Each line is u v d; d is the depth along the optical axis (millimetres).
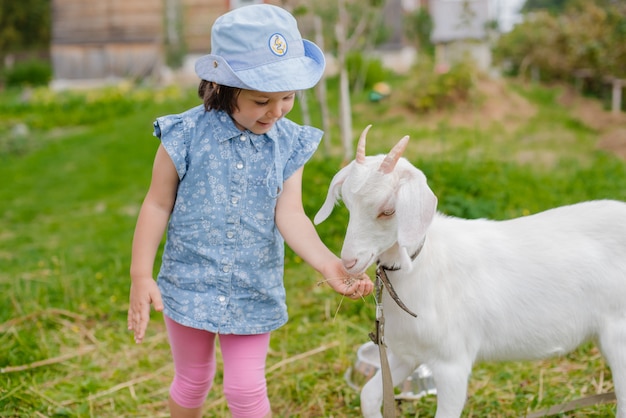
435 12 23562
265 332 2795
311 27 8625
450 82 12844
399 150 2312
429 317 2672
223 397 3725
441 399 2762
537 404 3432
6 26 41938
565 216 2902
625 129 10836
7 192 10688
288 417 3551
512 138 11102
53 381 4059
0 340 4449
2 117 17906
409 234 2260
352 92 15758
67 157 12891
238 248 2713
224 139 2670
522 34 17953
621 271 2750
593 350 3990
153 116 15500
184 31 21562
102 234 7742
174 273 2758
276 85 2457
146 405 3764
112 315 5059
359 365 3725
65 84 22734
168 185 2734
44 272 6023
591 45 15094
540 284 2764
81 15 22438
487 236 2852
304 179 6547
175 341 2861
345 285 2502
